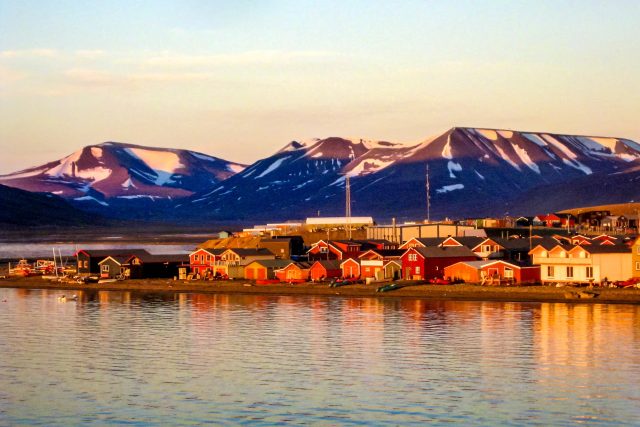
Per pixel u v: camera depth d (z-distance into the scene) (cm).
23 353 10738
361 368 9694
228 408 8312
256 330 12094
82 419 8088
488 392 8675
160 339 11556
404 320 12675
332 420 7925
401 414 8044
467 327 11956
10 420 8088
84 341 11494
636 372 9344
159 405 8450
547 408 8162
